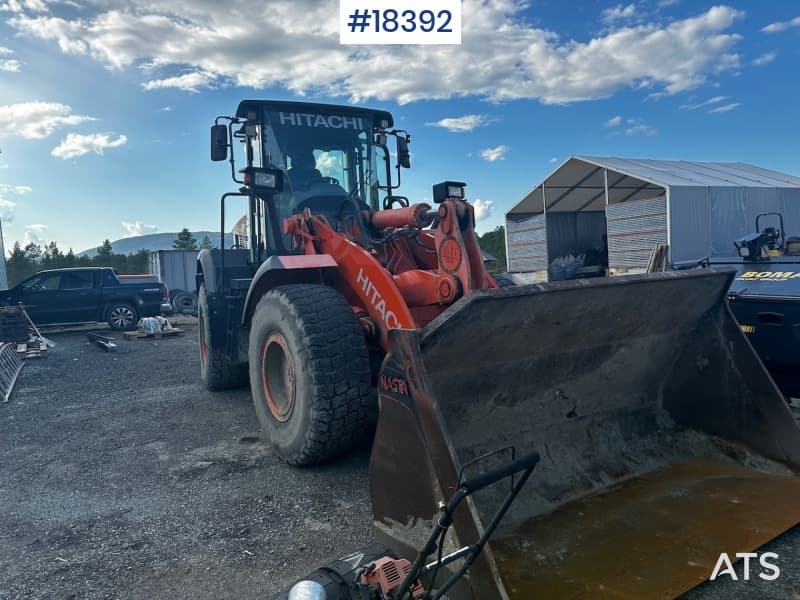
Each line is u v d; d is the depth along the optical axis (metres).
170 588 2.69
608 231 17.83
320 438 3.74
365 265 3.98
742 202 16.83
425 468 2.37
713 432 3.59
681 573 2.41
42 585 2.74
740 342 3.46
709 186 16.19
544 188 19.97
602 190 20.42
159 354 10.46
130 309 15.46
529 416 3.14
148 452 4.62
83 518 3.46
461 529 2.16
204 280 6.45
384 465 2.59
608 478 3.22
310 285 4.12
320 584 1.92
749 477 3.26
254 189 4.80
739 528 2.74
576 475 3.15
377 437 2.62
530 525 2.79
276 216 5.17
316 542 3.08
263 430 4.35
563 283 2.73
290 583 2.70
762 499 3.00
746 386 3.44
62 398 6.82
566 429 3.27
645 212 16.58
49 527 3.35
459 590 2.16
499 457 2.98
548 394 3.20
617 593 2.28
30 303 14.36
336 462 4.18
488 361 2.82
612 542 2.64
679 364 3.71
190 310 21.14
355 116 5.61
